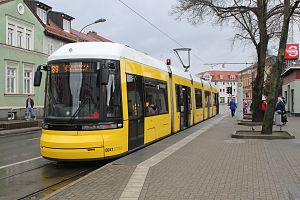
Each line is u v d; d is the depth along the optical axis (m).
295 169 9.35
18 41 35.50
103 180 8.27
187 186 7.65
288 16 17.72
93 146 10.54
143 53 14.76
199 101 28.20
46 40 40.38
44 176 9.97
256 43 28.45
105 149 10.71
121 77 11.62
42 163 11.88
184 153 12.11
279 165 9.91
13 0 34.38
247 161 10.56
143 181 8.12
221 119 34.47
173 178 8.38
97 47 11.48
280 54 17.84
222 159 10.91
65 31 47.97
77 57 11.17
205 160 10.75
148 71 14.55
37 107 38.09
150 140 14.43
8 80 33.84
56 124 10.78
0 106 32.31
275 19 26.00
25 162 12.09
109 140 10.82
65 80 11.12
